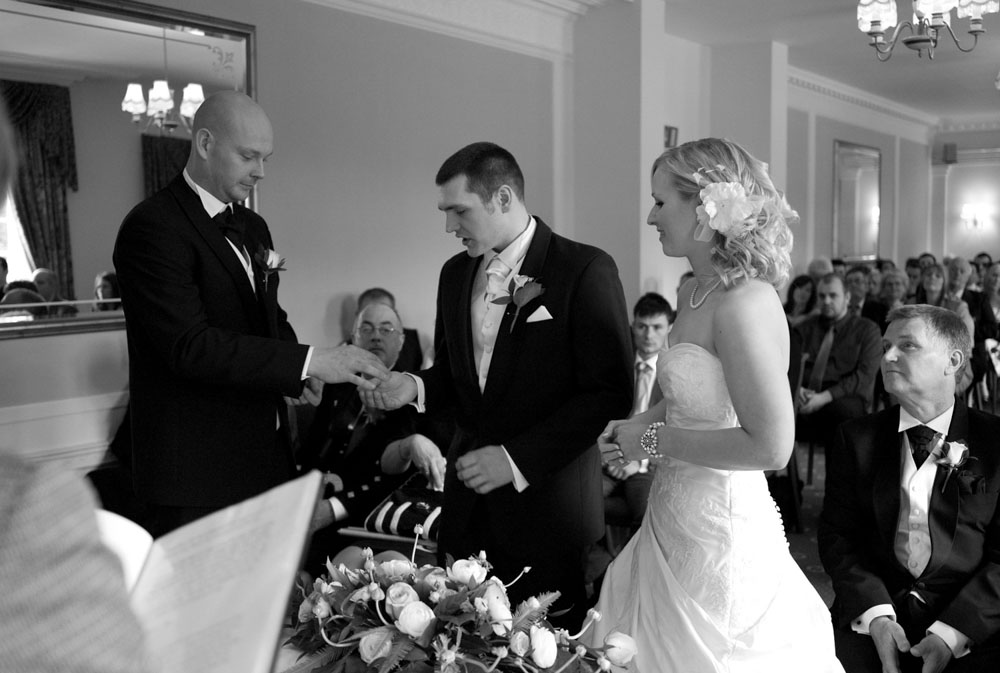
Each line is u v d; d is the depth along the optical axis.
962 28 8.09
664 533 2.01
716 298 1.90
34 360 3.78
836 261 10.54
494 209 2.24
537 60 6.52
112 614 0.61
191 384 2.23
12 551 0.60
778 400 1.78
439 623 1.47
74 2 3.75
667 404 2.01
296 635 1.59
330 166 5.08
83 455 3.95
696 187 1.91
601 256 2.27
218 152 2.21
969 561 2.19
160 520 2.27
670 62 8.23
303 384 2.17
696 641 1.92
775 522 2.01
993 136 14.60
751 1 6.93
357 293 5.29
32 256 3.71
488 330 2.34
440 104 5.76
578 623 2.35
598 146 6.75
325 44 4.99
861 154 12.09
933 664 2.06
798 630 1.97
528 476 2.17
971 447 2.24
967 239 15.02
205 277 2.21
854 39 8.34
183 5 4.24
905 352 2.22
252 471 2.28
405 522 2.95
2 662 0.57
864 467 2.33
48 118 3.73
